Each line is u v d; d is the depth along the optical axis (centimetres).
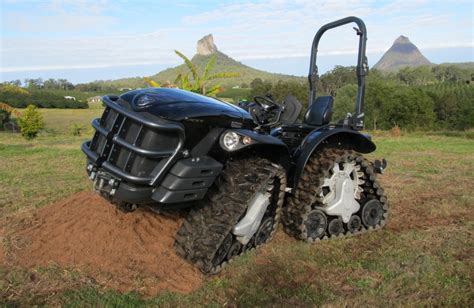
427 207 615
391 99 3962
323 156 457
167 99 371
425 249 444
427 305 330
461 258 423
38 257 392
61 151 1348
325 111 486
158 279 359
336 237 471
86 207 484
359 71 488
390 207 615
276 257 409
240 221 383
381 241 468
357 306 327
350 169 478
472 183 800
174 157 352
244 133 376
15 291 334
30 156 1191
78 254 391
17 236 435
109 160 365
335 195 466
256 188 371
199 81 1650
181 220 454
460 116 4072
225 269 381
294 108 472
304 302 330
